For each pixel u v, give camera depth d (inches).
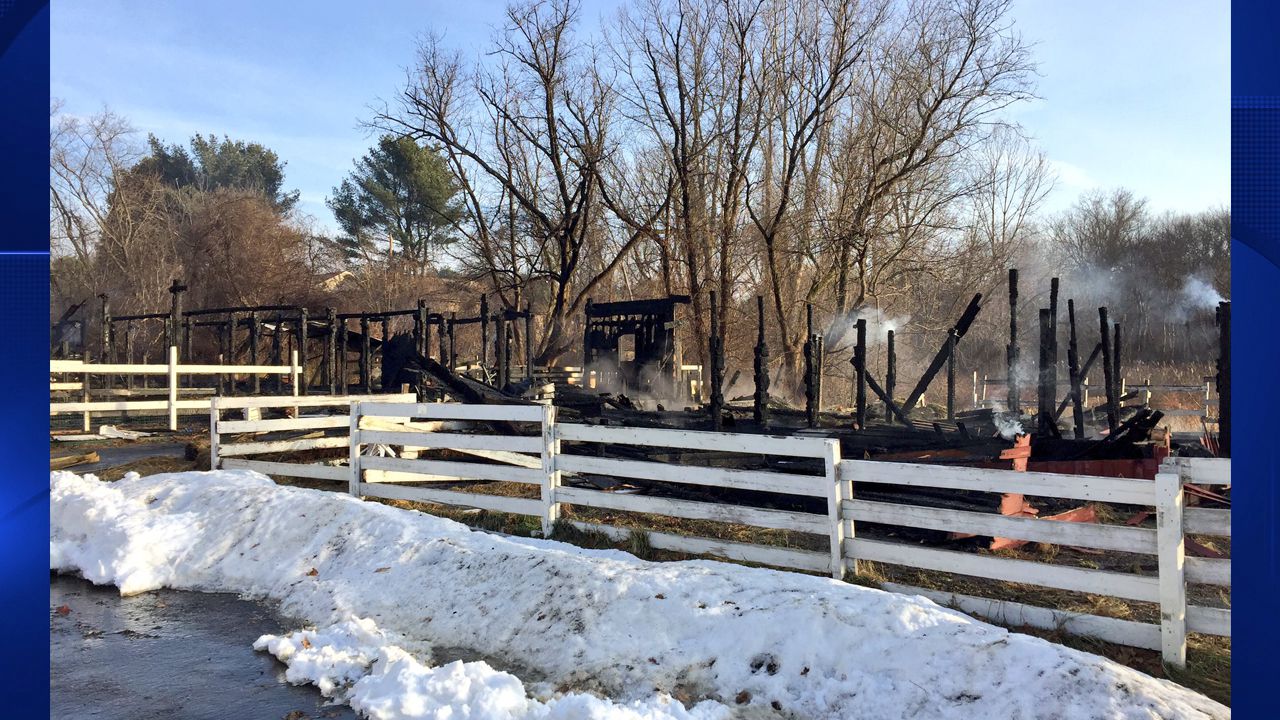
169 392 677.3
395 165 2399.1
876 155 1269.7
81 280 1740.9
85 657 212.8
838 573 244.2
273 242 1863.9
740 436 266.7
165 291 1737.2
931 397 1341.0
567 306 1472.7
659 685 182.4
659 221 1375.5
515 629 212.7
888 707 164.2
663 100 1261.1
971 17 1161.4
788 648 183.6
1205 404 775.1
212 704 183.5
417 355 572.4
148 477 377.7
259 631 233.3
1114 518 345.1
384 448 454.6
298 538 290.7
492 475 331.0
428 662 203.0
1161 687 155.9
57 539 318.3
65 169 1745.8
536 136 1425.9
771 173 1391.5
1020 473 212.2
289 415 689.0
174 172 2544.3
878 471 239.3
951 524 224.1
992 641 170.2
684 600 205.3
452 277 2134.6
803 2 1255.5
